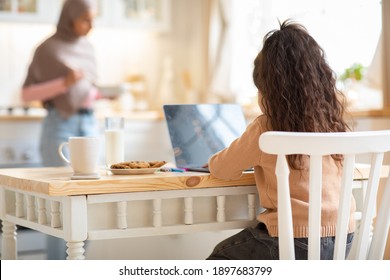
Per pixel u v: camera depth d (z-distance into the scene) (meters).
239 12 5.42
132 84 6.12
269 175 2.08
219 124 2.58
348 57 4.18
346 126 2.18
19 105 5.75
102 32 6.08
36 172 2.41
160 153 5.43
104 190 1.99
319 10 4.48
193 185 2.14
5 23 5.70
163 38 6.23
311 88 2.06
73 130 4.34
